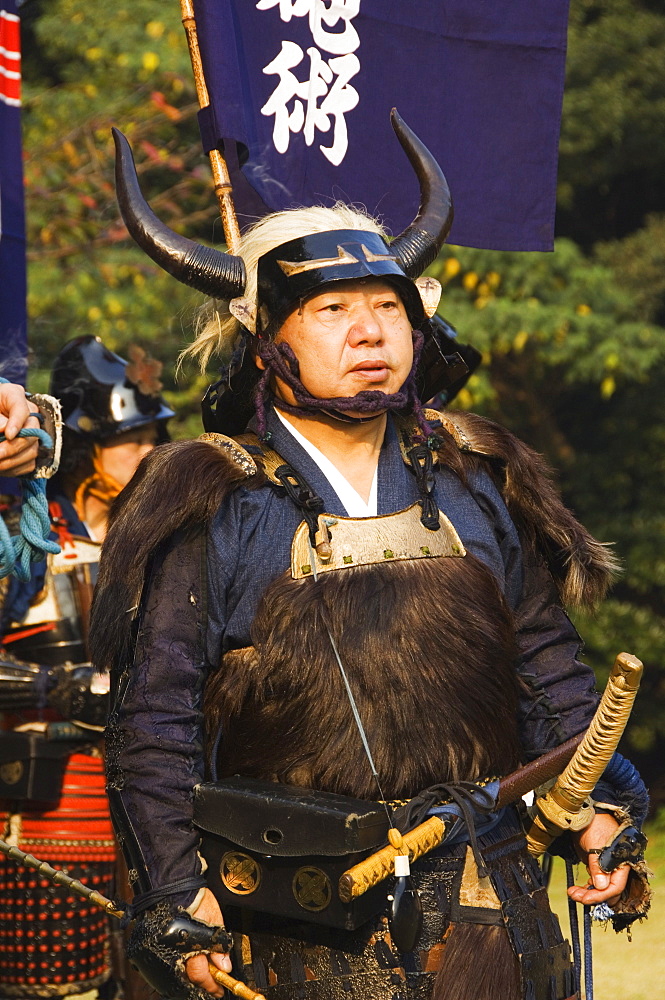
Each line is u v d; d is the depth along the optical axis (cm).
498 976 470
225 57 662
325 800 463
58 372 991
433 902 477
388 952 467
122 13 2225
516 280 2181
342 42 720
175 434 2066
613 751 500
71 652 902
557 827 512
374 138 728
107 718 493
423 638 483
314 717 479
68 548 926
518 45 759
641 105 2450
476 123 753
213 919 464
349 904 456
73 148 2105
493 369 2566
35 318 2103
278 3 705
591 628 2303
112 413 967
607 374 2327
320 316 498
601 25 2464
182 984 461
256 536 494
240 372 534
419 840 462
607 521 2458
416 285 538
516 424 2595
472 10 752
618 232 2862
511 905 484
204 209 2280
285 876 468
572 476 2544
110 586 492
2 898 881
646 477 2550
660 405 2502
